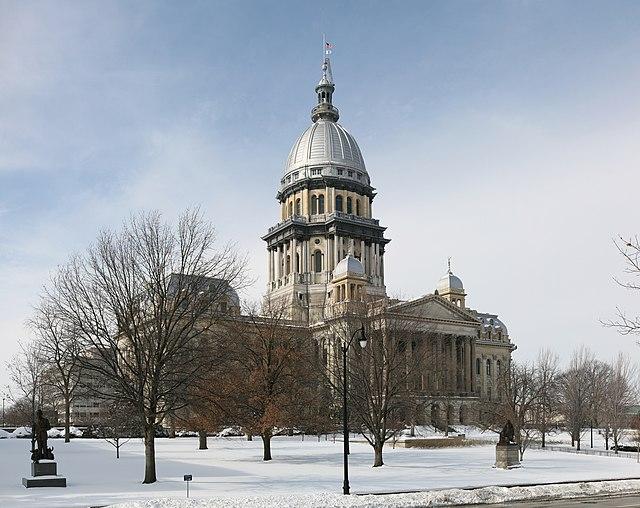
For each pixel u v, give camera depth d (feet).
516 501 113.39
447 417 334.24
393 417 212.23
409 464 176.45
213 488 117.19
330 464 172.24
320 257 486.79
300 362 203.10
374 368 183.11
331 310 367.86
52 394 354.54
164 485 121.49
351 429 235.40
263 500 99.81
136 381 135.74
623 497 120.06
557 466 178.40
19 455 199.72
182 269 140.77
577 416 287.89
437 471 155.84
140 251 138.10
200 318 149.18
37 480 118.83
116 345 139.85
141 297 135.85
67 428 263.49
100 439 283.59
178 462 174.09
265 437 183.21
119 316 131.85
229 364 177.88
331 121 541.34
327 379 210.18
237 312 197.88
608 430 320.70
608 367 467.11
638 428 319.88
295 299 418.72
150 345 132.67
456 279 482.69
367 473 148.77
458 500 110.22
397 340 205.26
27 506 94.68
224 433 327.88
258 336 200.34
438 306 407.64
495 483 130.11
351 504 99.71
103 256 147.02
